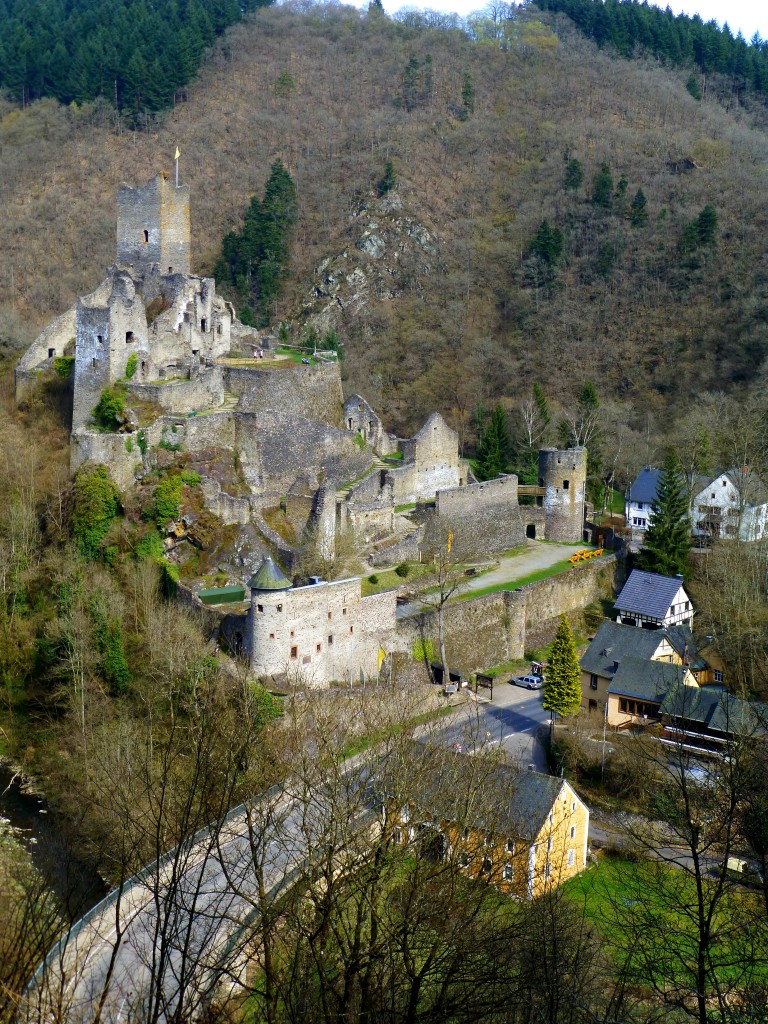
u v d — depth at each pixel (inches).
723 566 4143.7
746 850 2047.2
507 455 5782.5
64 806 3117.6
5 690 3826.3
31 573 4033.0
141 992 1507.1
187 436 4160.9
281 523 4082.2
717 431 5797.2
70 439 4325.8
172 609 3668.8
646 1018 1649.9
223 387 4515.3
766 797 1777.8
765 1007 1544.0
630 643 3745.1
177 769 2591.0
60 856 2204.7
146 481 4079.7
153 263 4874.5
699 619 4106.8
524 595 4133.9
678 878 2359.7
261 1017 1588.3
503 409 6481.3
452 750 2466.8
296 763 2282.2
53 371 4746.6
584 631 4382.4
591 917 2263.8
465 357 7815.0
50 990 1465.3
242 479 4286.4
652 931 1902.1
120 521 4042.8
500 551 4717.0
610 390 7500.0
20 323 5910.4
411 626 3784.5
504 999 1533.0
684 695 2878.9
